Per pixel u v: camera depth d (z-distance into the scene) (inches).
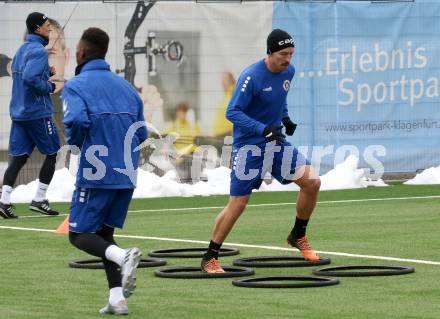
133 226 1702.8
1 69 2150.6
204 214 1863.9
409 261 1294.3
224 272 1199.6
